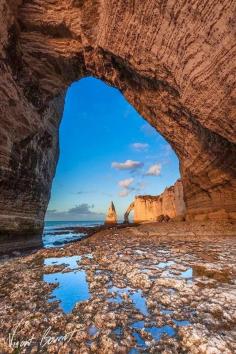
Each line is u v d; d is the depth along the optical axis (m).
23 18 15.88
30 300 5.98
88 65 19.00
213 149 18.33
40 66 18.48
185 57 11.62
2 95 15.77
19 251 16.91
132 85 19.38
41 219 26.84
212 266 8.22
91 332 4.32
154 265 8.80
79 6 15.17
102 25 14.79
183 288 6.24
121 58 16.14
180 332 4.13
